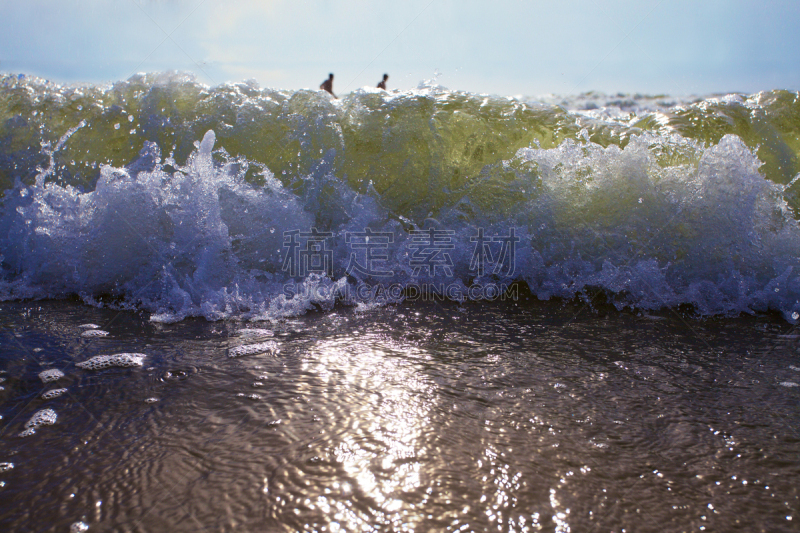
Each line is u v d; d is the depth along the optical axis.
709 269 2.77
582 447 1.30
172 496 1.11
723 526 1.02
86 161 3.36
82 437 1.35
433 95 3.71
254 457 1.25
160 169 2.99
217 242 2.77
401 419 1.43
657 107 4.71
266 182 3.11
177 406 1.51
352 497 1.10
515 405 1.52
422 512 1.05
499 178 3.20
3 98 3.56
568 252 2.93
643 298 2.66
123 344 2.03
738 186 2.83
